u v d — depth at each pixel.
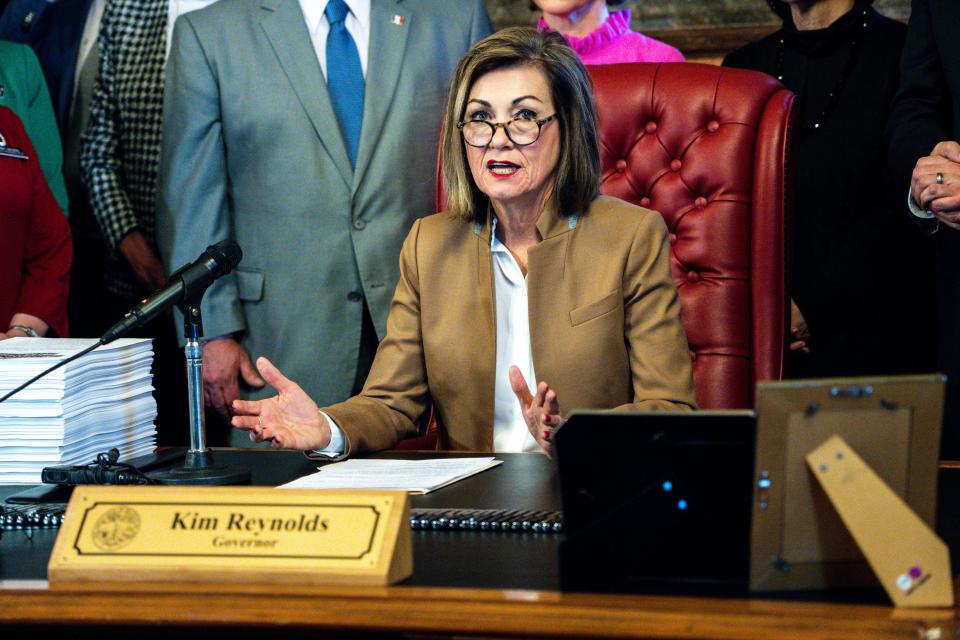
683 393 6.50
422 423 8.16
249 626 3.72
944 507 4.95
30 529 5.07
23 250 9.54
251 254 9.20
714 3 12.23
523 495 5.34
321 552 3.91
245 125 9.11
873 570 3.59
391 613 3.63
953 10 7.85
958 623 3.36
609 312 6.71
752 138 7.71
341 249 9.09
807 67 9.05
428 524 4.81
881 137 8.70
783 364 7.61
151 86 10.90
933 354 8.88
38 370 5.98
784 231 7.61
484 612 3.59
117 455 5.85
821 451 3.63
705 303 7.71
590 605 3.60
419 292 7.14
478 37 9.56
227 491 4.09
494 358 6.89
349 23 9.34
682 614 3.48
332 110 9.09
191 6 10.90
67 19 11.80
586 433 3.80
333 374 9.13
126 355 6.56
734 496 3.70
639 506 3.76
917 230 8.76
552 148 6.71
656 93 7.99
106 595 3.88
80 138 11.38
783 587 3.69
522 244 6.99
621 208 6.89
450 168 7.01
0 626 3.93
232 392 9.12
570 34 9.86
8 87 10.48
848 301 8.76
